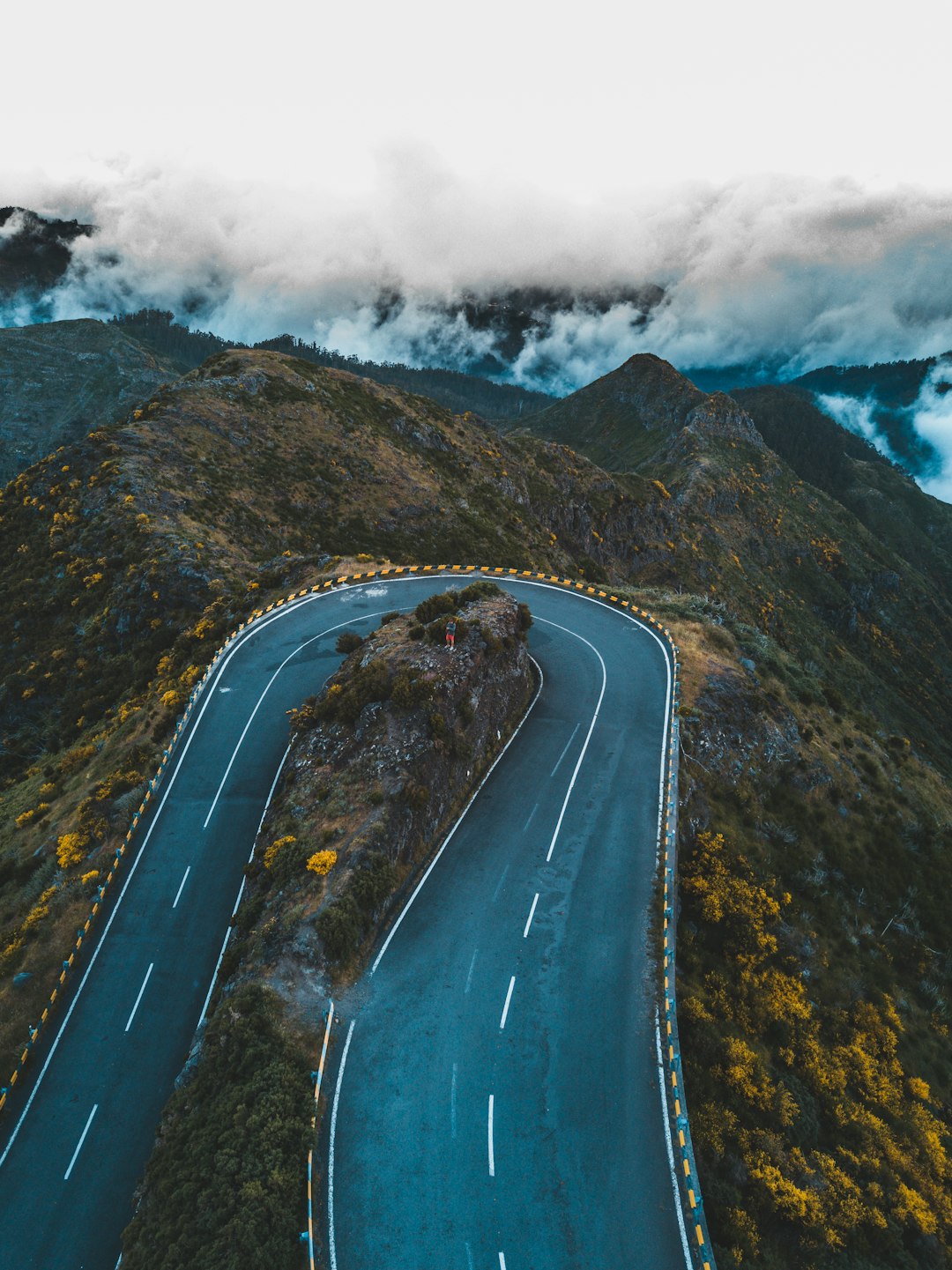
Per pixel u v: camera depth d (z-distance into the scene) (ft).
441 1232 63.87
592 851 106.22
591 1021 82.07
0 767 186.39
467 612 145.07
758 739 136.56
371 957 89.20
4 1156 83.30
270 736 142.92
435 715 114.62
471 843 107.86
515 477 448.24
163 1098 88.17
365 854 95.14
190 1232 61.82
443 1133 71.15
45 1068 91.97
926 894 128.88
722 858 108.68
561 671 155.94
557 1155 69.56
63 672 203.10
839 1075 86.74
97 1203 78.33
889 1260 69.56
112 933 108.27
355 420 379.55
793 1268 64.54
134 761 140.26
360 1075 76.18
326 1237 63.26
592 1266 61.82
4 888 127.34
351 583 203.41
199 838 122.21
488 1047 79.15
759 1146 73.10
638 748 128.57
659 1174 67.97
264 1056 75.46
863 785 147.13
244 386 352.08
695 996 86.12
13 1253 74.54
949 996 111.65
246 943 90.53
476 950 90.53
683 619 183.93
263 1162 65.92
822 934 109.50
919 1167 81.10
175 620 199.41
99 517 242.37
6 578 240.12
